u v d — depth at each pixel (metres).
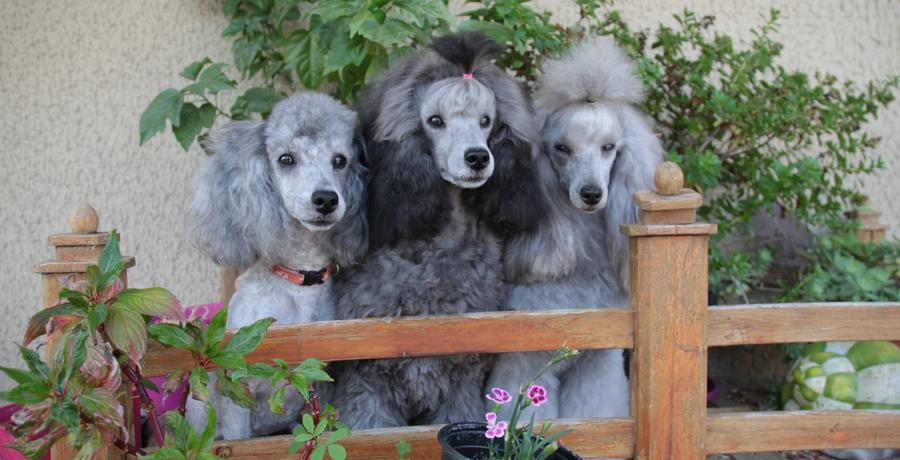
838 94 2.94
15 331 2.93
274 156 1.80
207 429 1.36
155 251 2.99
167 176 2.98
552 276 2.01
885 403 2.49
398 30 2.14
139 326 1.34
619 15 2.96
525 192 1.90
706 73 2.91
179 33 2.95
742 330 1.81
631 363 1.83
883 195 3.39
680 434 1.78
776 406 2.90
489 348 1.78
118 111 2.94
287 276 1.90
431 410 2.00
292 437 1.74
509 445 1.52
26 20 2.87
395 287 1.82
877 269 2.81
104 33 2.91
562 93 2.03
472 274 1.89
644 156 2.08
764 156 2.96
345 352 1.75
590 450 1.83
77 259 1.66
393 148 1.83
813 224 2.96
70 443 1.31
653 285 1.75
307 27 2.98
